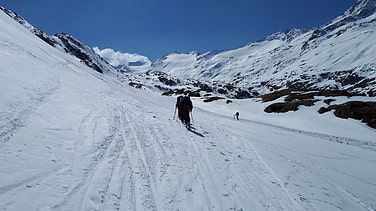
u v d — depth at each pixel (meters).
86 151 5.64
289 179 6.28
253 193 5.14
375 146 18.78
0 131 4.96
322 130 29.62
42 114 7.03
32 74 11.29
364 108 34.53
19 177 3.76
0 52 12.27
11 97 7.10
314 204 4.95
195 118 18.66
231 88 190.75
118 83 37.44
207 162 6.74
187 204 4.27
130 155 6.14
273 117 41.09
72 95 11.26
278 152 9.70
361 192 6.26
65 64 24.02
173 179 5.20
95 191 4.04
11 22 35.00
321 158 10.22
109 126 8.31
